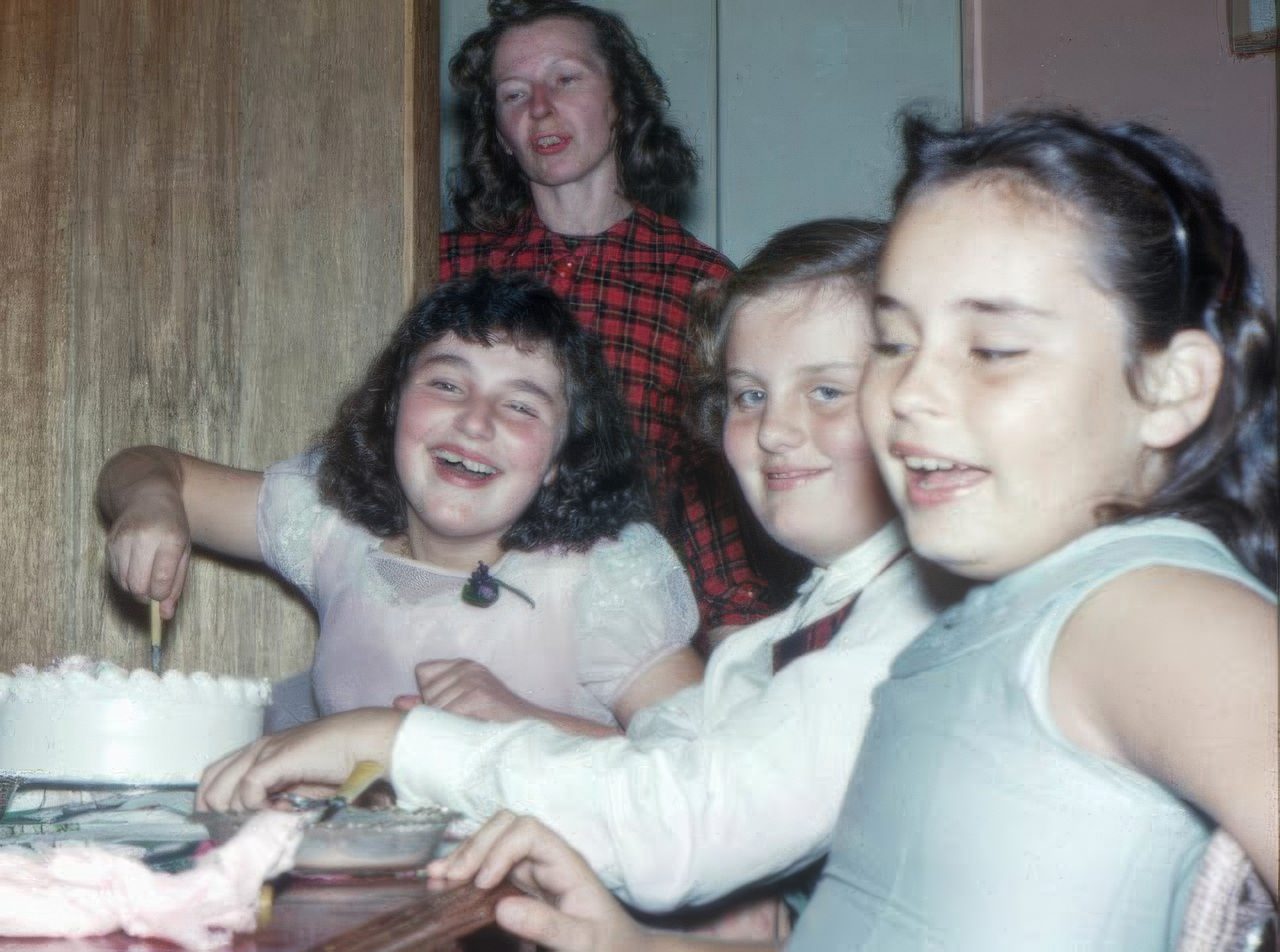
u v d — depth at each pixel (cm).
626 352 212
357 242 199
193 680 119
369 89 200
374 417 168
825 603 119
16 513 200
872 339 118
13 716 116
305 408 199
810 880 119
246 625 198
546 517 162
